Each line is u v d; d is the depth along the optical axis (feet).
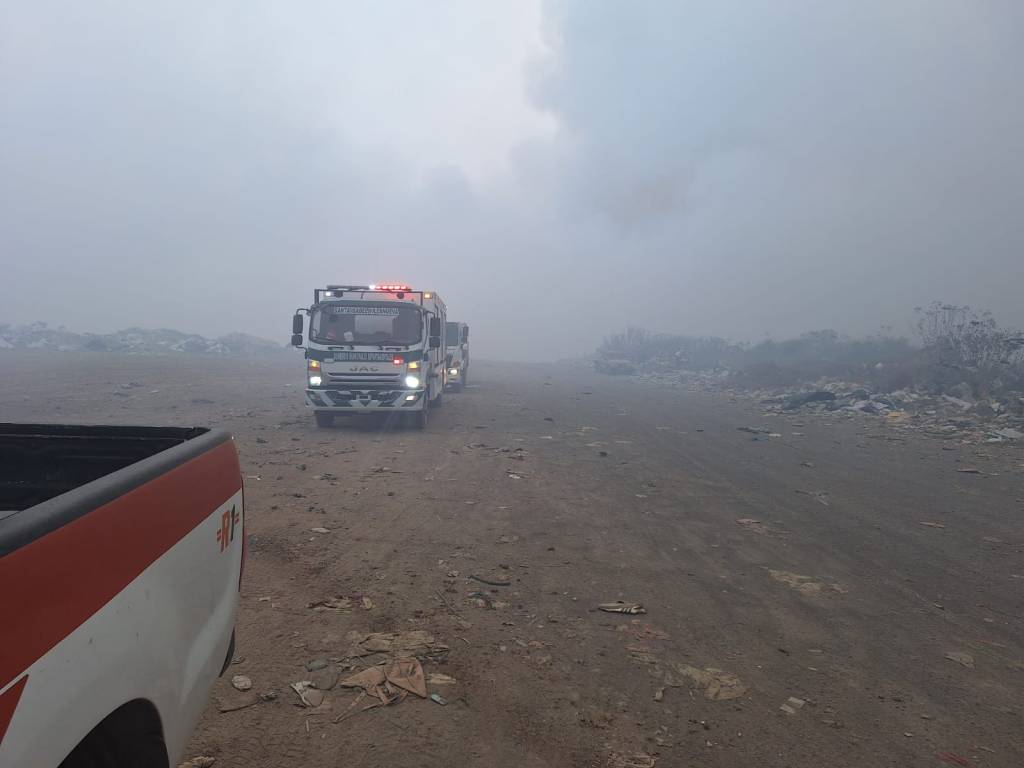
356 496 30.07
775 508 31.37
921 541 26.50
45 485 10.65
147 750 7.27
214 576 9.16
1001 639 17.69
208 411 59.47
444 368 71.51
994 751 12.52
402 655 15.23
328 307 50.29
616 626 17.58
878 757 12.19
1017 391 70.44
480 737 12.30
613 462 42.16
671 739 12.51
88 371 89.66
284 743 11.75
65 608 5.63
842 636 17.51
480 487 33.22
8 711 4.89
